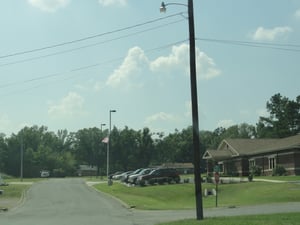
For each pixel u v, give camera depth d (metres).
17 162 150.62
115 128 160.50
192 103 23.88
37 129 199.62
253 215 23.25
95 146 170.75
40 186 65.38
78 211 33.59
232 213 26.86
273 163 68.69
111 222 24.52
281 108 117.31
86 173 167.25
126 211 32.97
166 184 60.31
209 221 20.77
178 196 48.66
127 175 70.12
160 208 35.03
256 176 68.38
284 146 64.75
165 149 161.12
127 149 158.12
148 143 158.38
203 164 138.62
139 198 45.88
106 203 40.75
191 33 24.17
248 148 78.06
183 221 21.97
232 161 79.94
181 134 161.75
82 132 176.00
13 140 151.88
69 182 79.38
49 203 41.84
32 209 36.44
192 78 23.98
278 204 34.47
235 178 65.25
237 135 163.12
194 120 23.75
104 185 66.06
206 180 63.22
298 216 21.39
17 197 49.62
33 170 153.38
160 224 21.50
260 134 128.25
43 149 160.88
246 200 40.97
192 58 24.09
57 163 160.75
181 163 152.25
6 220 27.27
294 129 114.75
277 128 115.88
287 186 45.28
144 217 27.20
